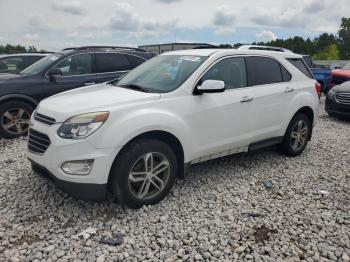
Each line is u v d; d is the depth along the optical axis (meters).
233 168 5.42
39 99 7.27
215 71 4.66
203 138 4.48
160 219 3.80
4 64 10.60
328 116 10.77
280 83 5.57
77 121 3.64
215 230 3.66
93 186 3.64
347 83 10.21
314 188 4.80
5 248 3.29
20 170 5.15
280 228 3.73
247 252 3.31
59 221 3.77
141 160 3.93
